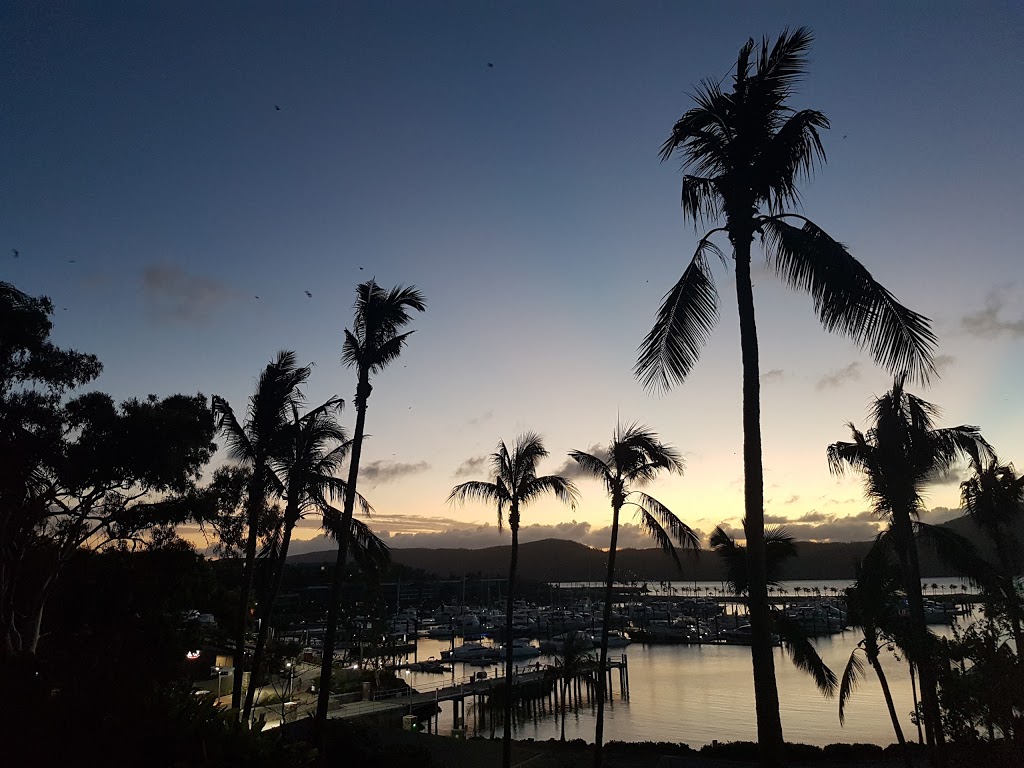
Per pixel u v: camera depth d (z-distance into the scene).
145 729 7.20
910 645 14.56
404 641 113.56
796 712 47.66
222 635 36.81
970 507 20.66
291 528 20.92
